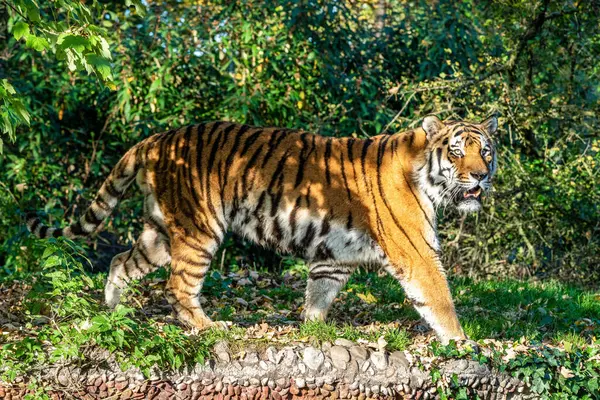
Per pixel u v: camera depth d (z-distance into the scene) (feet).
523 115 59.36
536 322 39.52
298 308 39.37
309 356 30.71
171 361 29.84
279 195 33.19
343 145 33.65
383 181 32.83
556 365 31.83
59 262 30.63
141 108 59.93
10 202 57.67
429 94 59.47
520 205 60.39
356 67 62.49
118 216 60.95
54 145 63.26
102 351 29.68
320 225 33.14
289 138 33.68
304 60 60.80
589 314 42.86
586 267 60.90
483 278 59.88
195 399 30.25
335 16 63.10
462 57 62.13
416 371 31.07
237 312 38.50
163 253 34.94
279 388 30.55
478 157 32.50
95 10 62.85
